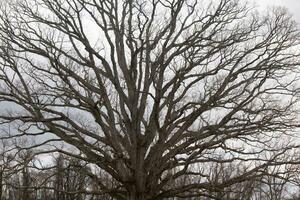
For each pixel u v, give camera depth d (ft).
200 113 80.48
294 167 80.28
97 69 82.48
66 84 84.74
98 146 81.82
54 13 86.89
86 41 84.84
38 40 83.25
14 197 120.06
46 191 112.98
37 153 74.43
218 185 77.25
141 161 78.59
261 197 121.29
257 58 84.43
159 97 76.43
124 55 89.15
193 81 86.12
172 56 86.02
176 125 82.89
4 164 70.85
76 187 102.73
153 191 79.25
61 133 79.56
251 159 76.79
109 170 79.61
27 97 79.05
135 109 81.30
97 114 79.41
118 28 89.10
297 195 128.06
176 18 88.12
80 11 86.38
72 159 81.66
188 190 78.84
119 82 86.53
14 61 81.66
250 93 80.53
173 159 78.33
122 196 80.53
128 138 83.46
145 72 87.51
